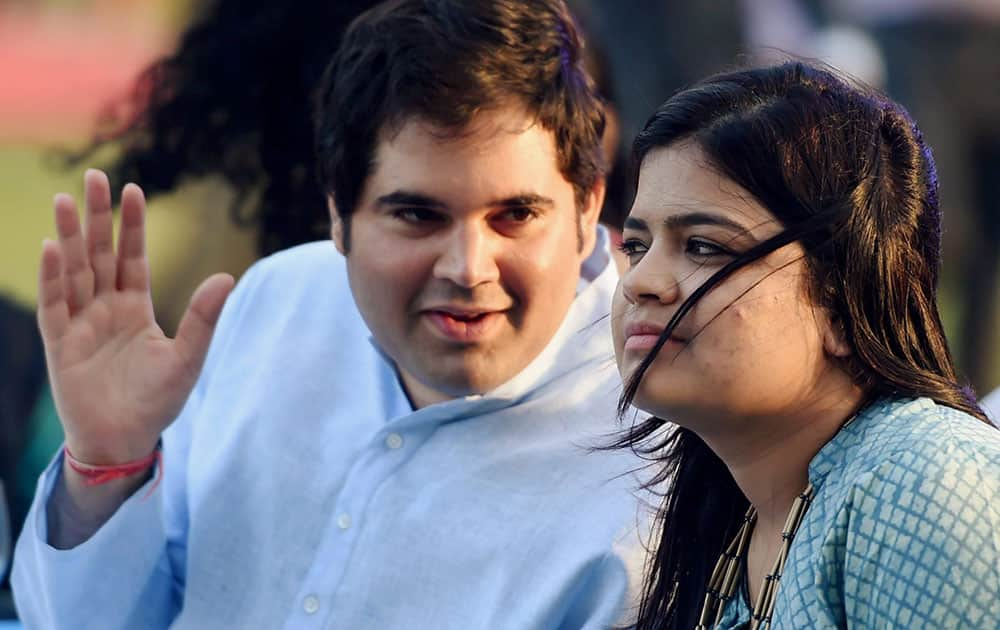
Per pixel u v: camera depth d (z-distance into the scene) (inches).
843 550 123.6
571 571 164.2
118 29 693.9
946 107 593.9
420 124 159.3
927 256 133.1
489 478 172.9
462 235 160.2
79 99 692.1
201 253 395.5
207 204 390.6
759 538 139.2
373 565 173.0
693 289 129.3
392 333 167.5
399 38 163.0
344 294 193.9
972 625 115.6
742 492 144.9
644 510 163.8
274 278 202.2
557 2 170.2
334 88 169.6
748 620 137.9
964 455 120.5
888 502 120.9
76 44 694.5
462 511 171.9
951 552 117.1
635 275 131.6
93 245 170.7
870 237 128.0
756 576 139.0
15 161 789.2
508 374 168.6
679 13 551.8
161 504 179.9
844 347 129.0
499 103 159.6
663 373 129.3
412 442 177.2
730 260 128.6
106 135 312.7
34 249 721.0
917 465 120.7
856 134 130.1
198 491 186.7
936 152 595.5
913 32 587.2
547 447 172.7
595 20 273.1
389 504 174.7
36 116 690.2
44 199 763.4
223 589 182.4
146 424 172.7
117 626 182.9
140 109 299.3
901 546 119.2
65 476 177.3
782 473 134.0
